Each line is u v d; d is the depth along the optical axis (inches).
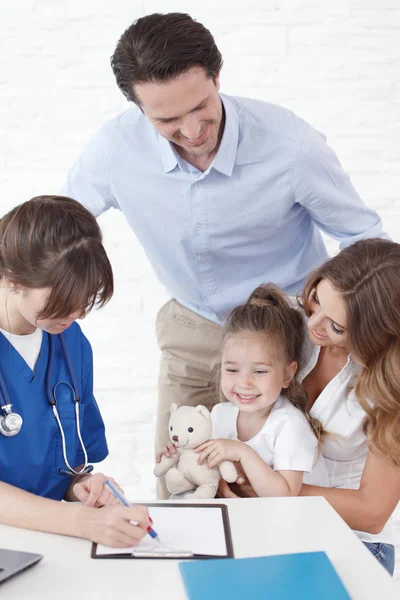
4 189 95.3
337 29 94.1
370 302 50.2
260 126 59.2
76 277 41.3
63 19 92.4
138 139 61.4
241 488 54.1
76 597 34.8
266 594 34.5
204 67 49.8
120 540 39.4
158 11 93.0
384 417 51.1
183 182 60.6
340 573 37.2
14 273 41.4
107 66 93.6
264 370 54.4
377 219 62.8
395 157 97.1
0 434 46.1
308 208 61.9
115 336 97.9
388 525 56.2
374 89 95.6
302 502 45.6
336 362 57.1
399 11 94.1
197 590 34.8
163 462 55.9
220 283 65.4
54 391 49.2
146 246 66.3
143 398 98.7
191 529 41.6
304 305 55.6
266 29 93.7
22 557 37.3
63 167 95.3
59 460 49.4
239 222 61.5
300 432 53.6
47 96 93.8
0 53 92.6
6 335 47.4
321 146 60.2
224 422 58.0
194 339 69.2
